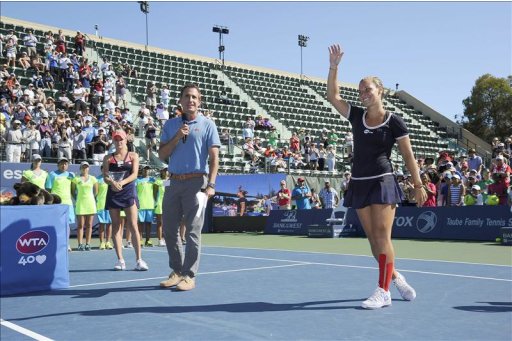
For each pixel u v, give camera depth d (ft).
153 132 62.80
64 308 14.39
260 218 55.93
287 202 54.54
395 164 77.77
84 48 82.58
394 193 14.14
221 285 18.06
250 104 96.02
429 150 103.04
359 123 14.49
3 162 45.96
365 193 14.25
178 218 17.93
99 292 16.93
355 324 12.19
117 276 20.89
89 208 35.47
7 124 53.83
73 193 35.96
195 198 17.29
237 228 56.85
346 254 30.04
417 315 13.10
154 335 11.32
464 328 11.76
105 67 75.82
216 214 57.52
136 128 68.18
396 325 12.07
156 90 81.51
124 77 81.35
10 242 16.88
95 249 36.50
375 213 14.24
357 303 14.70
